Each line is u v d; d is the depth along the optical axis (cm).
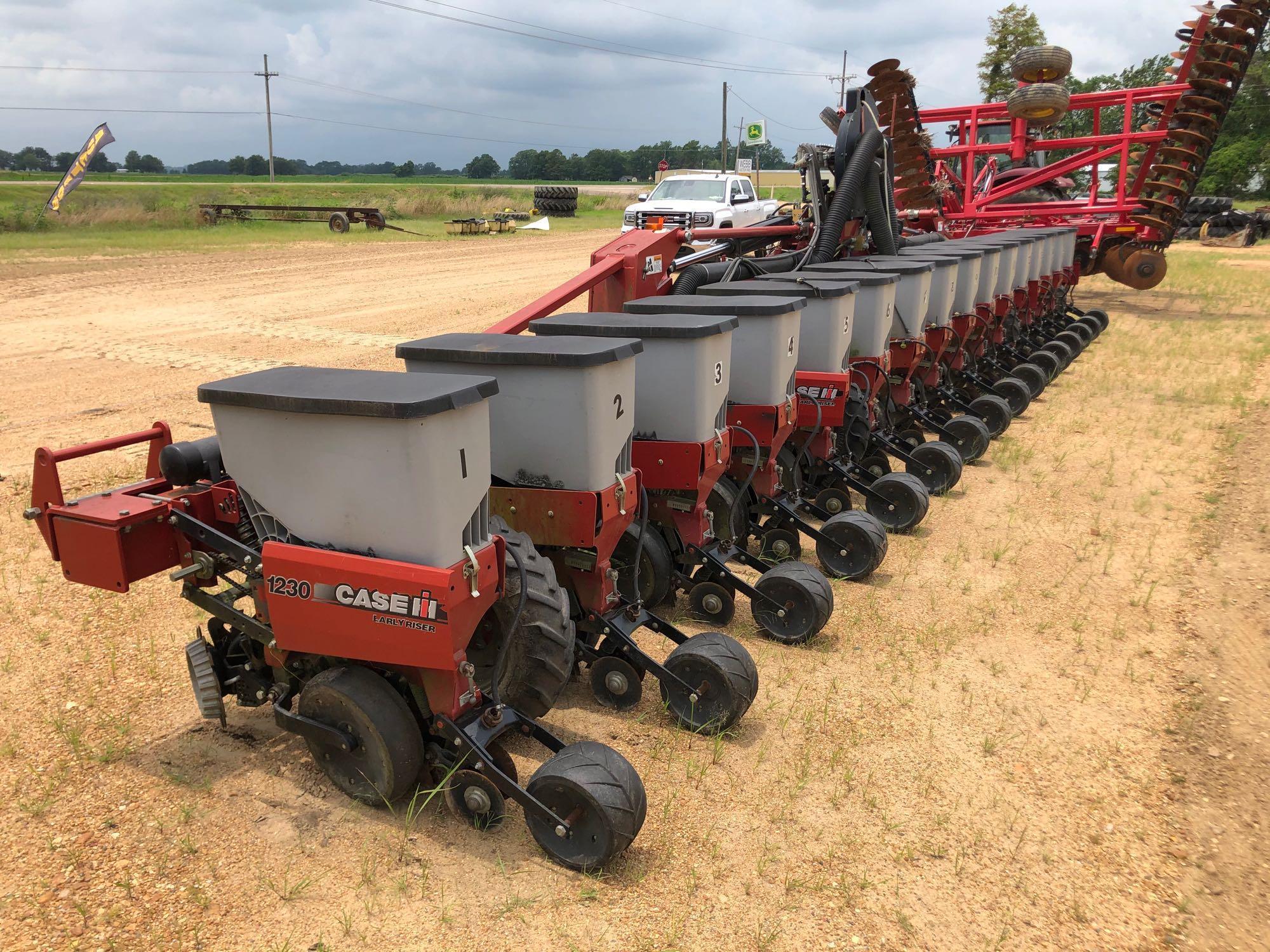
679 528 521
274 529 348
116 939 287
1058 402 1118
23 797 354
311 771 381
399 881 319
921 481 747
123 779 369
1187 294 2133
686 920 307
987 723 437
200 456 387
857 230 943
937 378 918
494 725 350
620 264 703
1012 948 301
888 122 1388
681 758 404
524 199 5688
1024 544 671
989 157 1808
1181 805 378
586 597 442
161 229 3106
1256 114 5678
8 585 536
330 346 1250
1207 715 445
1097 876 337
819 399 653
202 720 415
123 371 1091
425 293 1791
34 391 990
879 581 605
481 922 302
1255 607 559
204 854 328
